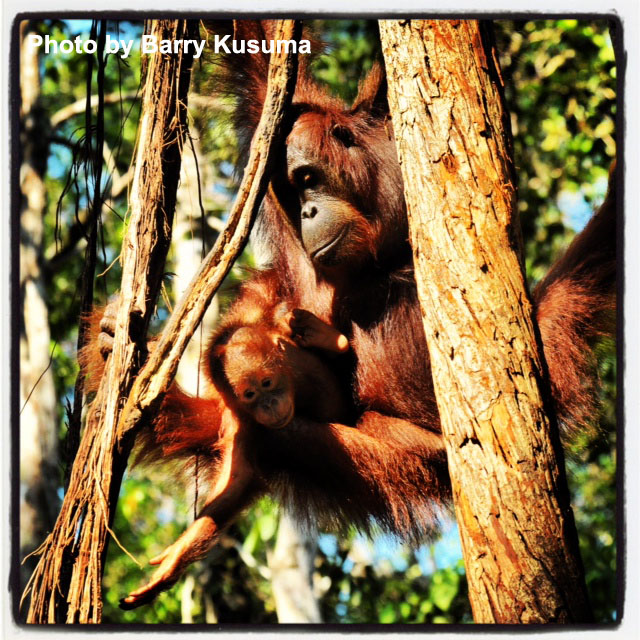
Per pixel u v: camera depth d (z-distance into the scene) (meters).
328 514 4.45
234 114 4.80
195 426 4.47
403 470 4.18
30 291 8.89
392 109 2.72
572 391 4.07
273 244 4.77
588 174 8.02
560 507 2.47
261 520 7.87
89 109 3.60
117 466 3.21
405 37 2.69
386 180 4.23
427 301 2.60
